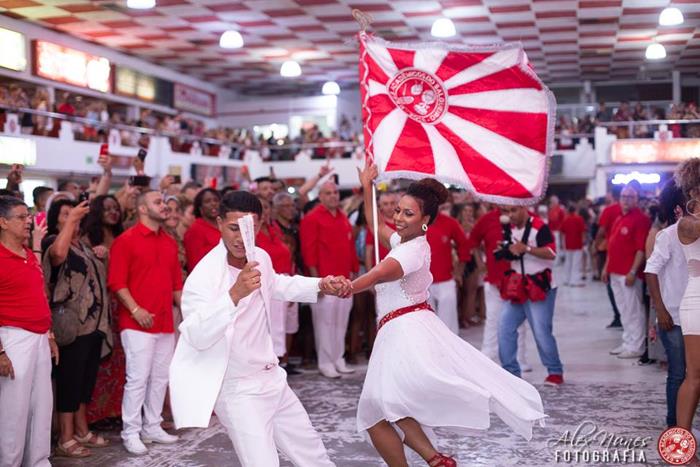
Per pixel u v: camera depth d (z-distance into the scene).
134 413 5.51
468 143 5.41
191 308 3.67
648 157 22.47
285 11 16.80
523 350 7.98
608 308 13.16
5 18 17.09
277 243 7.52
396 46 5.49
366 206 4.82
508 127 5.39
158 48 20.86
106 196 6.32
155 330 5.62
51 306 5.37
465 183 5.41
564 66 23.98
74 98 20.23
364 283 3.85
